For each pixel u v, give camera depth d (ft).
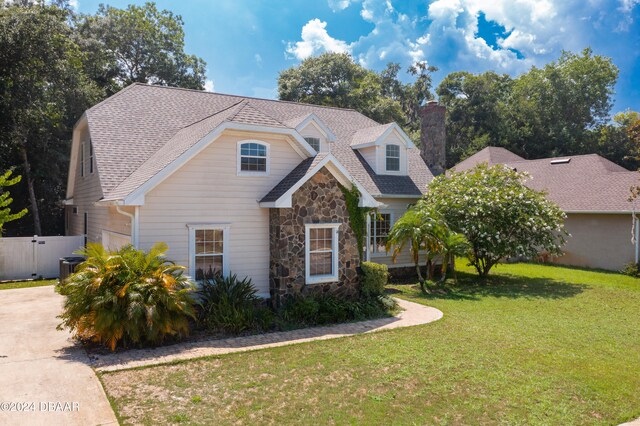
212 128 39.63
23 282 55.21
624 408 20.77
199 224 38.96
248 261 41.24
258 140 41.98
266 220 42.19
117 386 22.53
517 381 23.76
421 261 63.67
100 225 50.78
